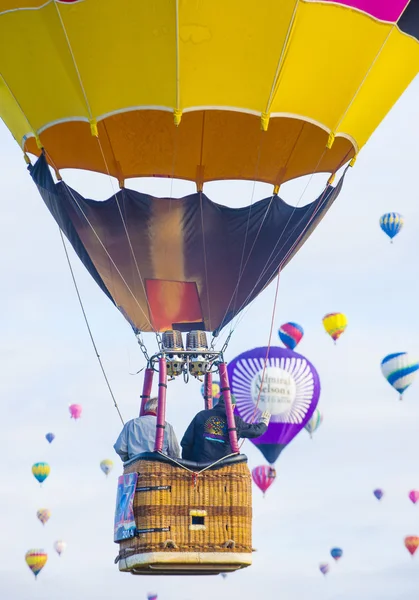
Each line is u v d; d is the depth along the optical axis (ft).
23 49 114.73
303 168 132.46
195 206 133.39
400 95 122.83
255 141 130.00
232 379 231.09
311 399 230.89
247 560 109.09
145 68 113.29
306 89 116.57
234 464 110.11
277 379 229.25
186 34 111.34
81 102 116.26
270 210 133.59
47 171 121.19
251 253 132.77
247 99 115.44
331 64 115.65
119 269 131.95
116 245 131.54
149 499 108.58
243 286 133.18
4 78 118.21
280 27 111.65
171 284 132.67
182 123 127.75
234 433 110.83
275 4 110.52
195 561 107.96
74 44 112.78
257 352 233.14
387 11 114.21
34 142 125.08
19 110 120.78
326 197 130.00
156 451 109.29
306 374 231.30
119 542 112.16
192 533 108.47
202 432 111.34
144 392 116.78
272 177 135.13
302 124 126.41
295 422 229.25
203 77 113.80
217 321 133.59
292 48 113.09
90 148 128.98
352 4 112.57
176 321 132.77
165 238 132.67
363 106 120.57
